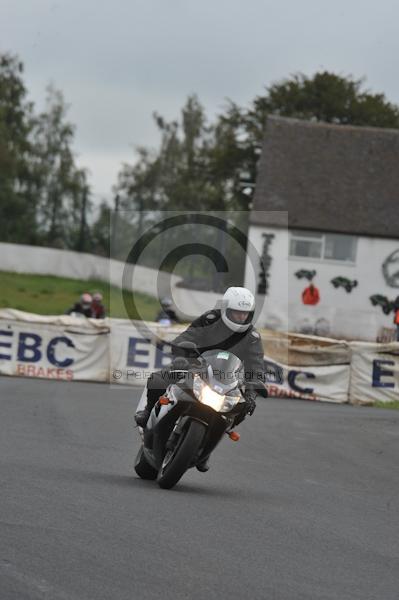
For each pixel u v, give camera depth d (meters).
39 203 186.75
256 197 148.62
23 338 73.44
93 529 22.20
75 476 30.09
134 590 17.66
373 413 64.81
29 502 24.67
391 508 30.17
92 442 39.72
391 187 153.62
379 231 147.38
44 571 18.36
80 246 177.38
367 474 37.78
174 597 17.45
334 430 52.16
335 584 19.55
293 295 146.12
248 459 39.25
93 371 73.62
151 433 30.09
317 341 73.94
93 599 16.95
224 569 19.78
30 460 32.84
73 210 185.12
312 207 149.12
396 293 147.12
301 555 21.86
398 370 74.38
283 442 45.62
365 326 122.75
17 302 140.50
